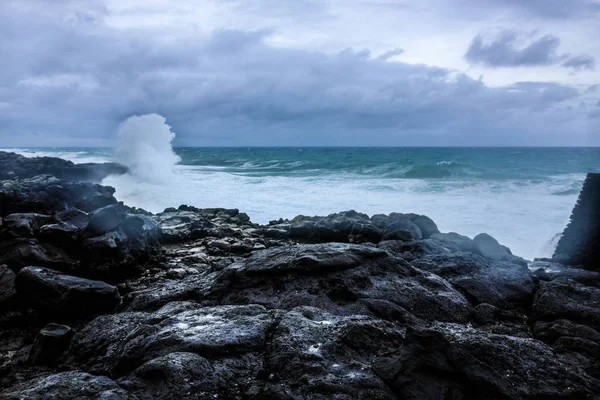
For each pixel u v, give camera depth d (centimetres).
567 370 362
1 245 676
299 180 3195
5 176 1839
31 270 577
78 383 341
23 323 566
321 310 466
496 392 338
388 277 554
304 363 369
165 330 418
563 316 508
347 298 516
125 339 436
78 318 568
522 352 374
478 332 406
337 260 555
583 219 916
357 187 2783
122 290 690
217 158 7000
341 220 1021
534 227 1694
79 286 568
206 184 2798
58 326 488
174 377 343
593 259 877
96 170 2378
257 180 3156
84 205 909
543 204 2208
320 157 7225
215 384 348
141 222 792
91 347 457
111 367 411
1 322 560
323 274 543
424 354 360
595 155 8250
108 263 714
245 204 2041
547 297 529
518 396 334
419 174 3759
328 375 355
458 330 414
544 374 355
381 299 502
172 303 525
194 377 347
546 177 3628
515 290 584
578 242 911
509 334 480
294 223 1100
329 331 414
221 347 386
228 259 704
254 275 553
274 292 532
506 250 813
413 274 572
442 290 550
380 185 2884
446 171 3819
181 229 1021
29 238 700
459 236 823
